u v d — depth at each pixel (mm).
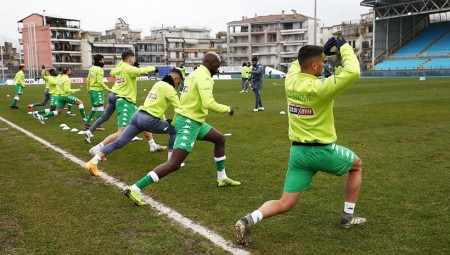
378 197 4930
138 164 6879
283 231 3994
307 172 3750
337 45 3580
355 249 3568
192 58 86812
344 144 8258
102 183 5746
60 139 9375
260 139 9070
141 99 21109
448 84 28172
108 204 4832
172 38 84375
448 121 11281
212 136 5301
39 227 4129
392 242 3693
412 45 53812
